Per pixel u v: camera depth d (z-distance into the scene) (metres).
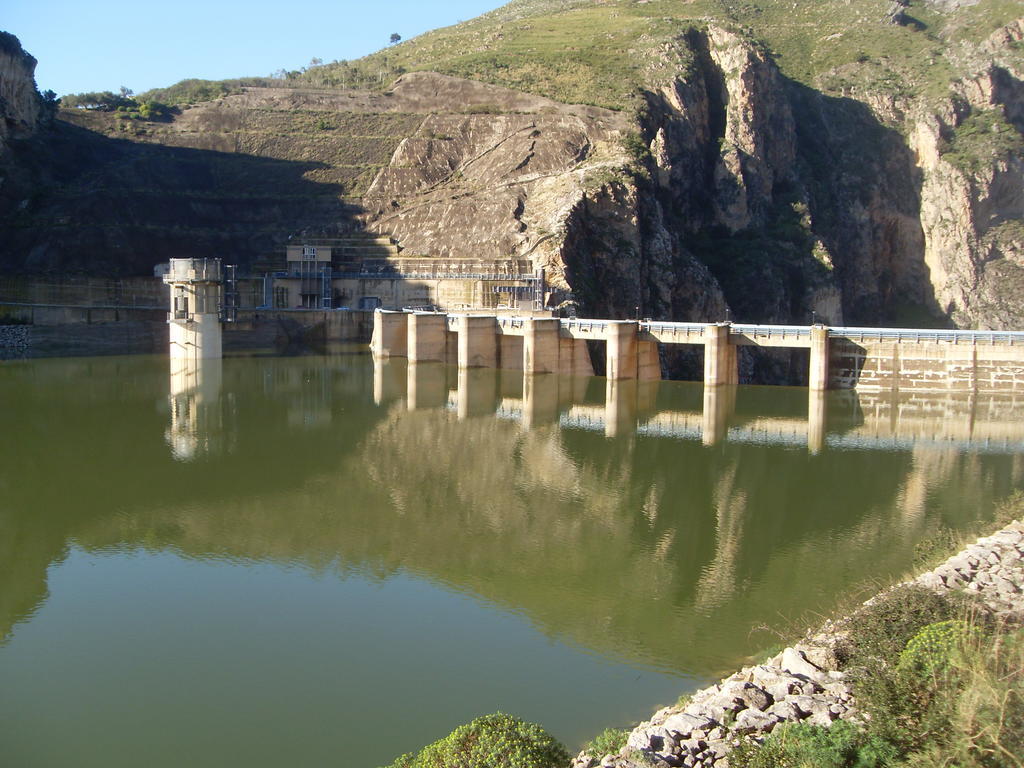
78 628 38.31
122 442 68.06
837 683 26.50
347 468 63.06
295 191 151.38
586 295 122.38
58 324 112.38
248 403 83.25
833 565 44.88
